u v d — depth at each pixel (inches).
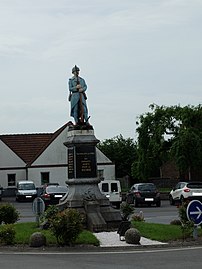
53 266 549.6
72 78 913.5
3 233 725.9
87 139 880.3
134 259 592.1
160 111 2069.4
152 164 2089.1
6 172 2696.9
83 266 546.0
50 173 2628.0
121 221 830.5
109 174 2598.4
